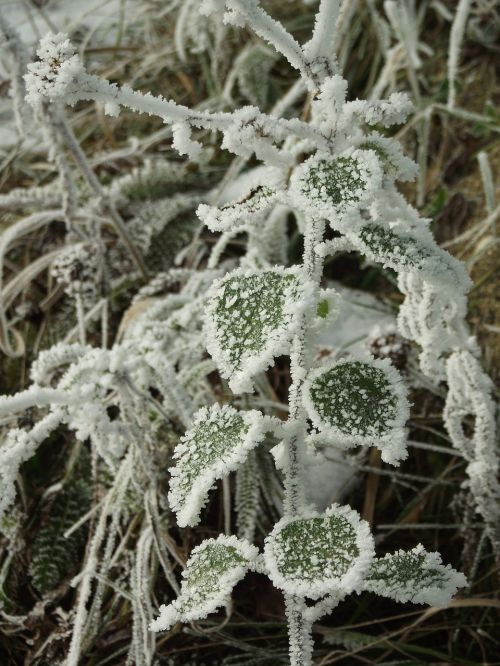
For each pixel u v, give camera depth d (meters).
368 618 0.38
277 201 0.27
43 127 0.41
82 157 0.42
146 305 0.43
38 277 0.48
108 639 0.37
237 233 0.48
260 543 0.39
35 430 0.33
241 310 0.26
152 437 0.37
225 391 0.41
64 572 0.39
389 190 0.29
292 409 0.28
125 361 0.35
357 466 0.39
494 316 0.44
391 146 0.28
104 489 0.40
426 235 0.29
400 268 0.27
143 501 0.38
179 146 0.27
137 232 0.48
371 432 0.26
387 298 0.47
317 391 0.27
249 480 0.38
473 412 0.35
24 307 0.46
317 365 0.32
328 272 0.49
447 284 0.28
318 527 0.26
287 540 0.26
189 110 0.26
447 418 0.36
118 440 0.35
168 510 0.38
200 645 0.36
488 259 0.46
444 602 0.27
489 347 0.43
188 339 0.41
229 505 0.38
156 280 0.45
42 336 0.46
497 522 0.35
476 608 0.38
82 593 0.36
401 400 0.27
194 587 0.27
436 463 0.41
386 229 0.27
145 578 0.36
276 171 0.27
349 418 0.27
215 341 0.26
